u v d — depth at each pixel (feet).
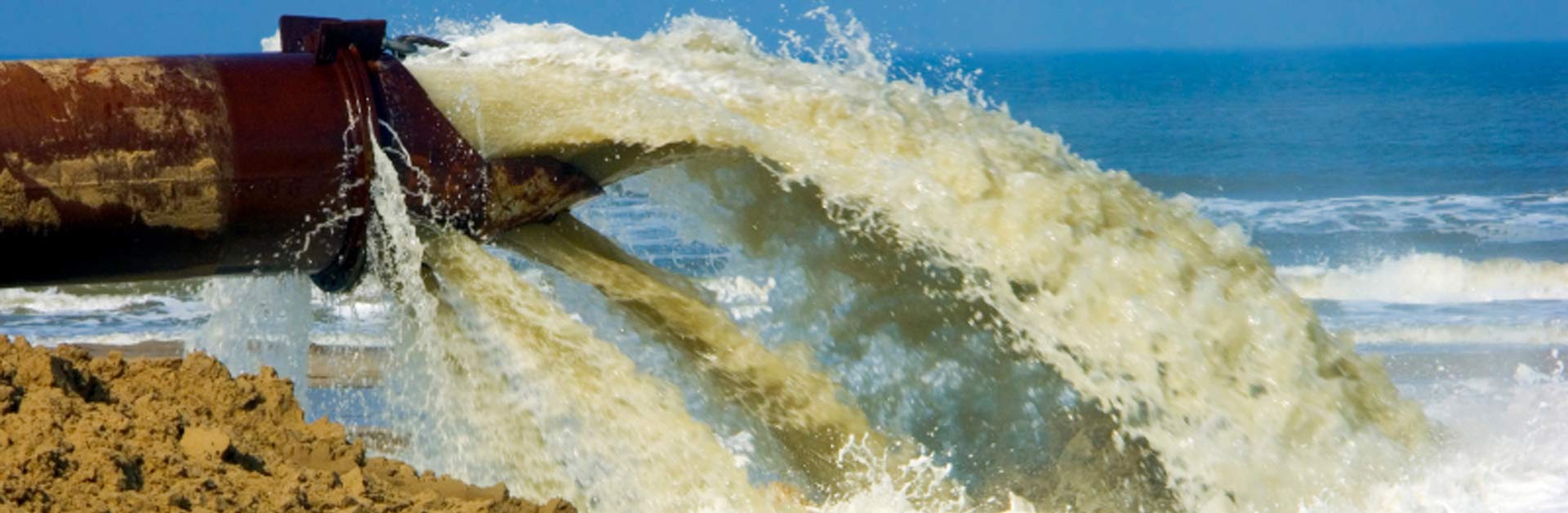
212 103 36.27
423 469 39.68
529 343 38.32
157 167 35.42
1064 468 43.65
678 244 82.99
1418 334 92.17
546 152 39.65
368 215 37.50
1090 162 42.78
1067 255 40.19
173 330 93.20
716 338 41.11
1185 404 40.32
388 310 41.01
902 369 44.14
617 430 37.37
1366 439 41.70
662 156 40.45
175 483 25.55
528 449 38.09
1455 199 187.32
